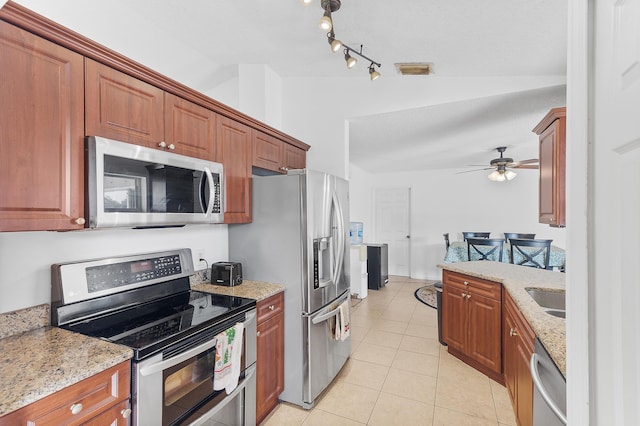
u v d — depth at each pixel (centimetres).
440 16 180
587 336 66
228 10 188
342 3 171
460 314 279
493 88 261
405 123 322
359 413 209
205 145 191
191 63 262
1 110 108
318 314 223
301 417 205
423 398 225
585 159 67
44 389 94
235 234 244
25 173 113
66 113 125
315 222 222
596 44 64
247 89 280
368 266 553
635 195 51
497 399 222
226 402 162
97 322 150
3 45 108
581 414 67
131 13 191
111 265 166
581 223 68
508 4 167
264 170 257
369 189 688
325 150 304
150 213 151
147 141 157
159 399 129
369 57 238
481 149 450
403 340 326
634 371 51
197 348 144
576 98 70
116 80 143
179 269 201
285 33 214
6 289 135
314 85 307
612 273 58
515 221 582
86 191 130
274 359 211
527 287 214
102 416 110
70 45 125
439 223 638
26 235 141
